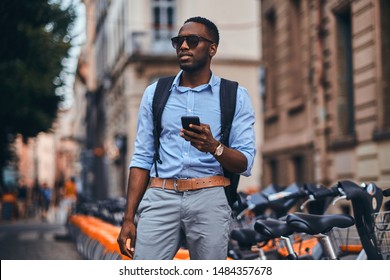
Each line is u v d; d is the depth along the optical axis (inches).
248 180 1638.8
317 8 862.5
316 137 864.9
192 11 1700.3
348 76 818.8
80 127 3863.2
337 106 815.7
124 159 1802.4
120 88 1866.4
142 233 199.5
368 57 719.1
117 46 1931.6
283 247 320.5
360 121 743.1
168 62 1681.8
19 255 634.2
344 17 821.2
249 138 198.7
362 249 262.2
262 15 1111.0
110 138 2133.4
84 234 544.7
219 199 196.7
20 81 879.7
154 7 1711.4
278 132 1042.7
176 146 198.7
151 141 204.5
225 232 198.1
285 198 282.5
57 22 848.3
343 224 229.6
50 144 6451.8
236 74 1691.7
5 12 727.1
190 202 196.4
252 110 203.2
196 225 196.7
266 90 1099.9
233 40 1696.6
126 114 1747.0
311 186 280.7
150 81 1696.6
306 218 228.7
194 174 197.3
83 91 3494.1
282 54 1013.8
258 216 352.5
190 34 199.5
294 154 956.6
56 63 879.7
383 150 689.0
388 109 695.7
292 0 970.7
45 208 1679.4
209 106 199.0
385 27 695.1
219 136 198.1
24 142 1231.5
